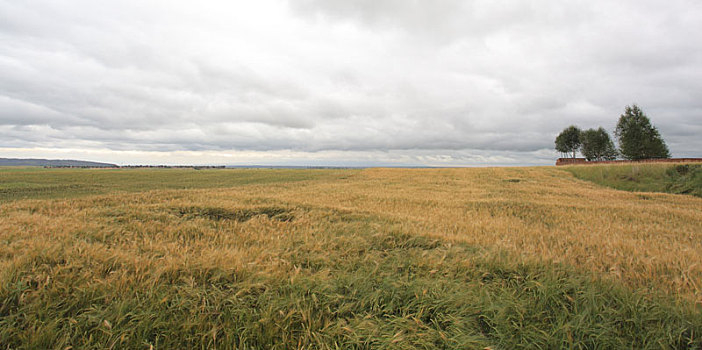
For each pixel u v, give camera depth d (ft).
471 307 12.53
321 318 11.91
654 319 11.71
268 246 20.68
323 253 19.34
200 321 11.11
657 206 48.03
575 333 11.06
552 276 15.03
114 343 9.93
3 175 151.43
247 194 51.08
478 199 55.42
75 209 32.71
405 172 158.81
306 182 110.93
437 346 10.64
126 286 13.14
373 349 10.39
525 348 10.57
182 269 15.14
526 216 37.96
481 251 20.17
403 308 12.64
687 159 138.41
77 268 14.76
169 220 28.50
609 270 16.72
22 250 16.81
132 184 118.93
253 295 13.47
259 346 10.40
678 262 18.08
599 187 96.58
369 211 37.40
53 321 10.66
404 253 19.89
